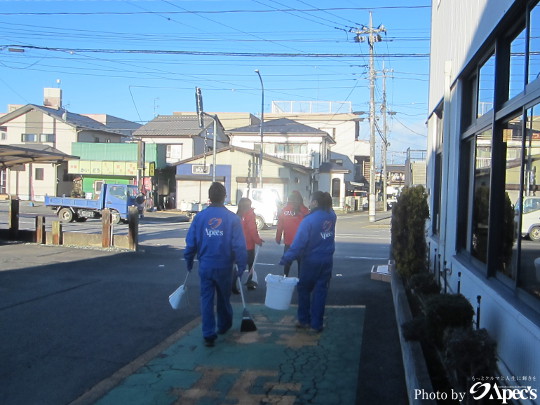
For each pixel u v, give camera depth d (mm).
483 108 6277
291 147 46812
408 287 8172
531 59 4402
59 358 5570
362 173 69875
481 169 6141
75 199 28094
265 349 5895
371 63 33438
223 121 62938
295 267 13070
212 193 6102
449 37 8695
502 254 5078
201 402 4469
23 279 9906
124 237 14945
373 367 5348
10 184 46812
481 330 4020
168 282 10078
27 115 47000
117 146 44062
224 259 6035
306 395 4629
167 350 5832
